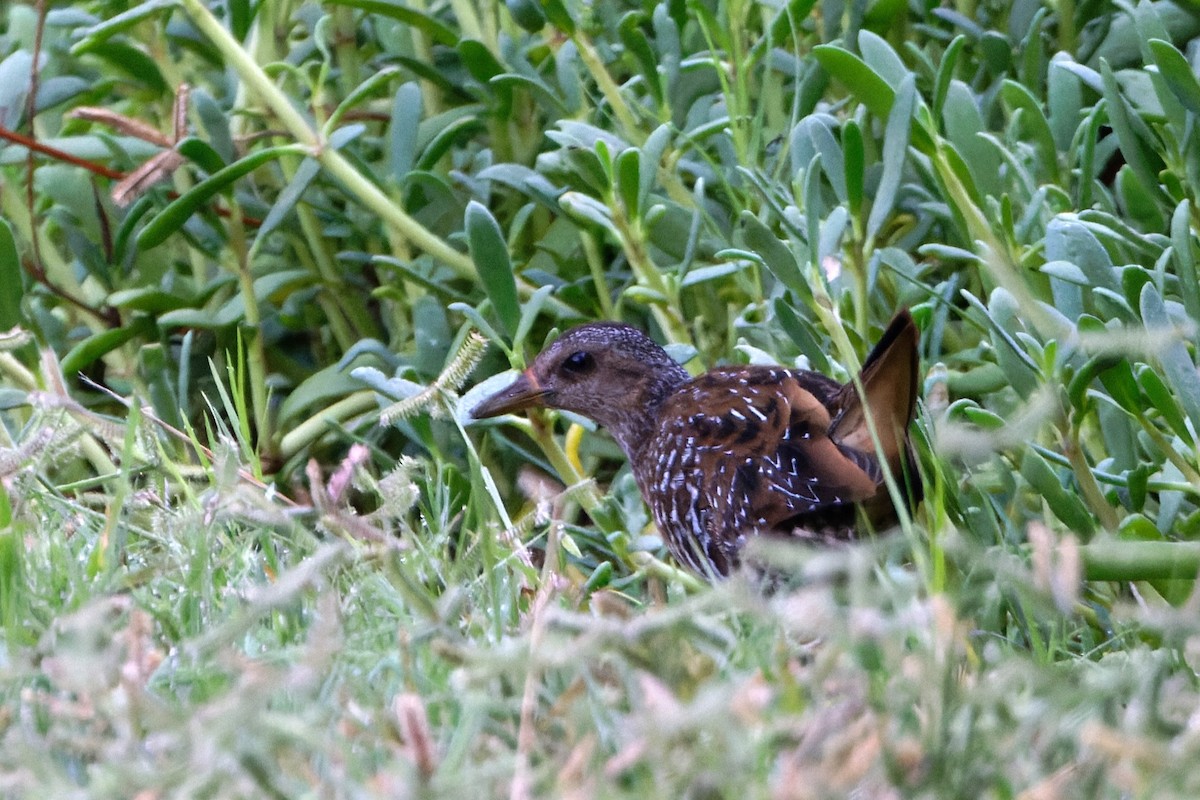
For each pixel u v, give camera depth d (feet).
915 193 29.68
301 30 35.70
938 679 13.34
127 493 21.50
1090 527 21.72
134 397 19.84
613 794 12.31
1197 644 15.19
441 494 24.57
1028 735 13.17
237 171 28.86
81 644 14.38
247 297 31.32
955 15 30.91
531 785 12.66
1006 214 24.38
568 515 29.84
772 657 15.05
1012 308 22.61
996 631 19.02
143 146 31.58
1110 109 24.70
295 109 30.22
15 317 28.66
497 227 25.66
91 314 32.76
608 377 27.45
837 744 12.40
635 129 29.55
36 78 30.63
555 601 18.20
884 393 20.63
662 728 12.28
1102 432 24.85
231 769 12.60
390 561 15.83
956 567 19.20
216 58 33.47
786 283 22.91
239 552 19.93
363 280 35.09
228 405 24.44
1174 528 23.77
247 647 16.87
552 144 33.06
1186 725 13.52
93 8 34.76
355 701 14.76
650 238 29.48
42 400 20.44
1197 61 27.04
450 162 33.55
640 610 21.45
